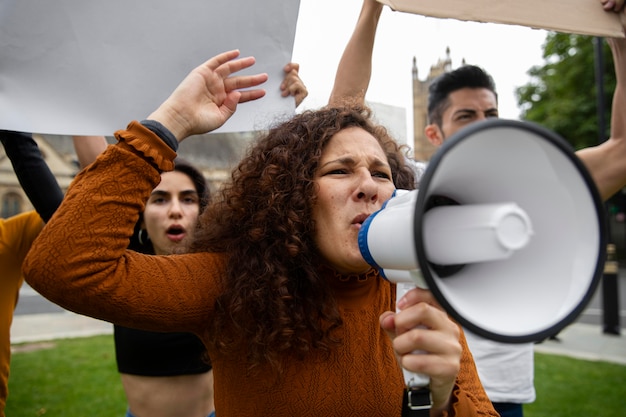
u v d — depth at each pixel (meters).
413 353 0.98
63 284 1.05
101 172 1.12
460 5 1.51
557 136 0.79
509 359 2.36
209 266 1.33
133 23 1.61
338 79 2.16
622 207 22.44
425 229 0.86
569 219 0.83
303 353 1.25
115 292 1.10
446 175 0.84
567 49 22.22
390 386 1.31
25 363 6.68
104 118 1.61
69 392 5.46
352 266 1.28
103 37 1.59
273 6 1.73
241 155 1.80
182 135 1.29
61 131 1.55
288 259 1.33
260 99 1.76
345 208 1.29
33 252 1.06
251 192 1.43
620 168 2.05
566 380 5.53
